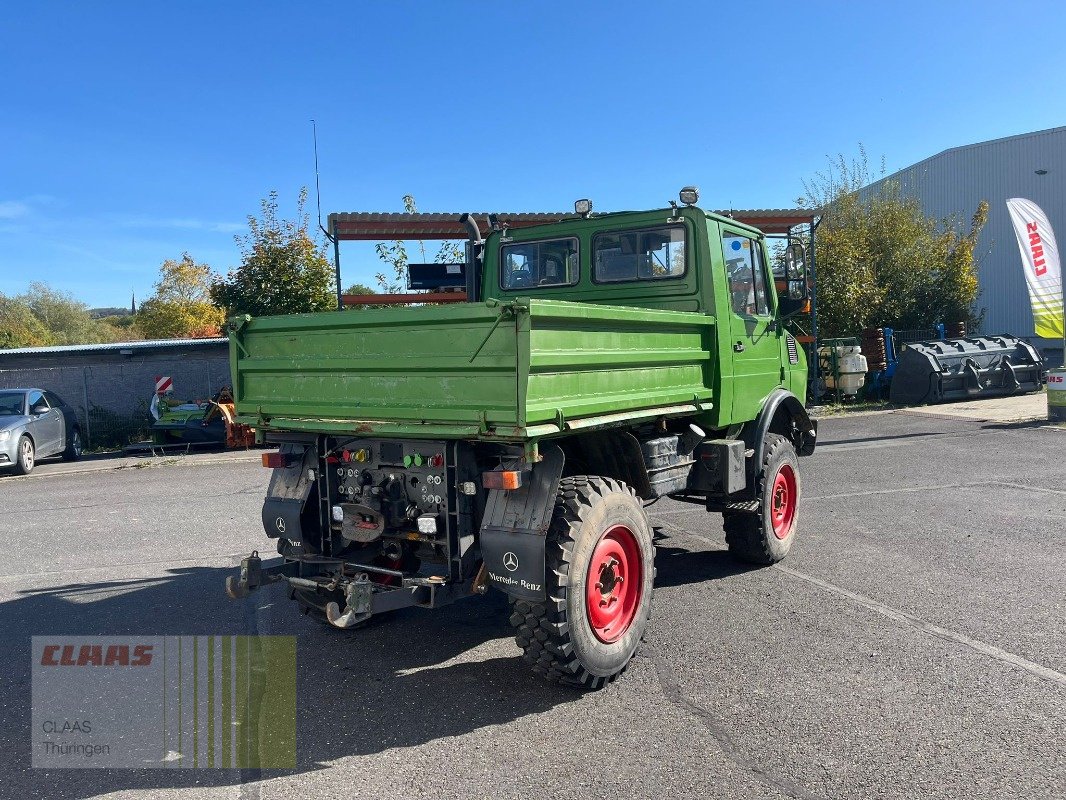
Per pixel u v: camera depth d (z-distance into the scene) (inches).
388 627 197.5
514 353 133.5
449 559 153.6
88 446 655.8
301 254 698.2
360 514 165.2
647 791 118.6
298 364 168.7
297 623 200.8
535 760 129.3
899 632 180.5
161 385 623.2
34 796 122.3
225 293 697.0
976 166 1209.4
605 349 156.6
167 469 502.0
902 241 899.4
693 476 210.5
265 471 475.5
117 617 207.3
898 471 393.7
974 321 949.8
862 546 256.4
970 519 288.0
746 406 221.9
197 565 258.7
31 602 221.5
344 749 135.5
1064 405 530.6
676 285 210.7
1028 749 127.2
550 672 151.3
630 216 219.0
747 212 598.2
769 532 231.0
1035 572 222.2
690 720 141.5
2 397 529.3
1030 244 545.6
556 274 235.5
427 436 148.5
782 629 185.0
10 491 435.2
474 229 253.6
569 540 146.2
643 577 165.5
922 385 677.3
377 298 536.1
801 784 119.0
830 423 606.9
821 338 785.6
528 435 133.1
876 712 141.7
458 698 154.9
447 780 124.1
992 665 160.6
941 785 117.4
